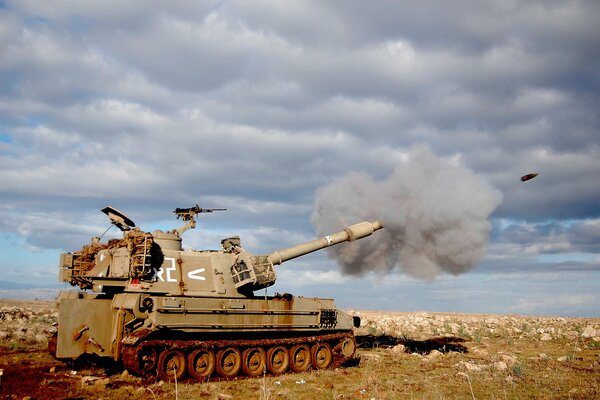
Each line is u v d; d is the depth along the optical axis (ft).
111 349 67.15
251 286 73.67
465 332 122.72
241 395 54.85
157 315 62.54
